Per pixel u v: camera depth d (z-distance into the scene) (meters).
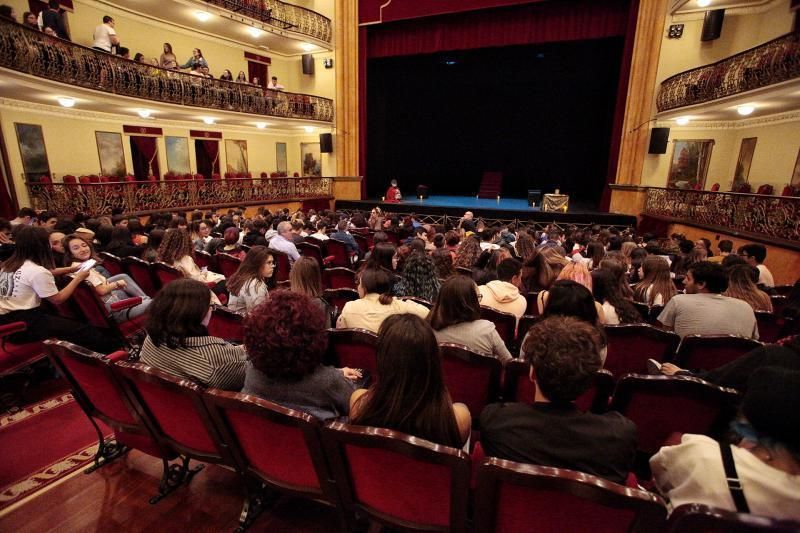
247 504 1.81
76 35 9.77
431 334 1.36
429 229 7.42
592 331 1.30
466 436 1.49
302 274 2.82
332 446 1.33
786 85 7.30
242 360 1.86
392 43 14.40
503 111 18.02
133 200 9.95
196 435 1.75
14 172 8.60
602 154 15.11
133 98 9.49
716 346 2.26
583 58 14.49
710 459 1.07
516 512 1.16
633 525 1.03
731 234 8.35
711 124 11.29
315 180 15.50
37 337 2.89
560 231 9.27
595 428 1.21
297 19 13.81
